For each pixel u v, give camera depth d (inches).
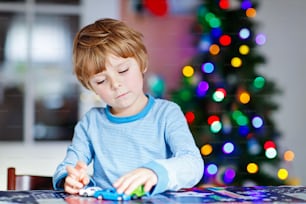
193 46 132.5
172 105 57.4
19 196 45.4
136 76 52.5
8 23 127.0
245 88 116.2
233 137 115.8
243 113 116.3
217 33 116.0
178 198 44.8
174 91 118.5
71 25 128.9
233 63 115.1
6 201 43.0
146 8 131.3
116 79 51.1
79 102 129.6
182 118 56.8
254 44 116.8
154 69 131.8
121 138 55.5
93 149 56.8
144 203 42.2
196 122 114.8
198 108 116.3
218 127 114.1
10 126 127.3
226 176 115.8
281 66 138.3
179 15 132.8
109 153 55.3
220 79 116.6
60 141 129.3
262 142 117.0
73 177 47.3
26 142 127.8
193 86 116.3
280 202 43.7
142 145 54.8
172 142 53.3
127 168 54.2
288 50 138.6
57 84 129.1
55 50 129.0
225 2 117.0
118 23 54.1
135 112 56.2
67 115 129.6
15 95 127.9
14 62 127.7
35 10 127.8
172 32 132.6
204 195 46.6
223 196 46.3
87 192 45.5
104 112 57.8
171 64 132.4
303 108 139.2
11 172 60.2
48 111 129.0
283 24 138.3
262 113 117.3
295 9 138.7
